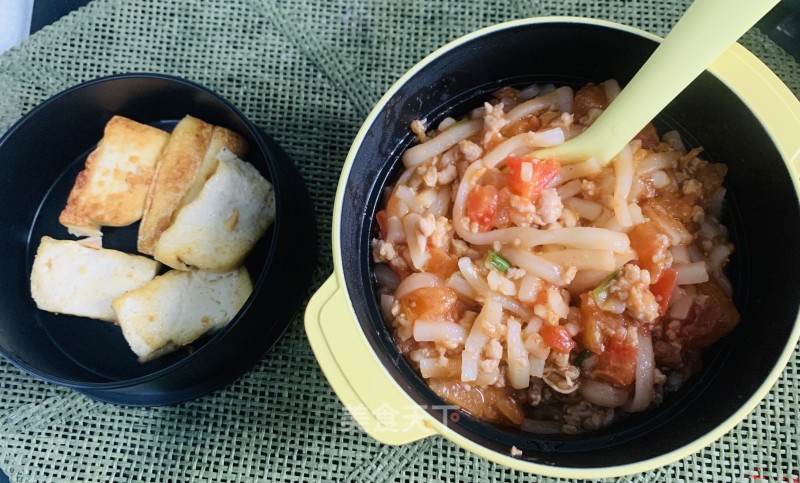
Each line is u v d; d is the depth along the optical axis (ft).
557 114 0.79
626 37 0.72
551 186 0.75
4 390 0.89
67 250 0.93
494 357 0.70
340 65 0.99
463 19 0.99
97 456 0.87
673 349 0.72
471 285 0.72
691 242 0.75
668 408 0.72
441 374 0.72
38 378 0.87
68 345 0.93
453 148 0.79
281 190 0.81
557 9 0.98
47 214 1.00
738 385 0.67
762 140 0.68
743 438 0.83
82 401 0.88
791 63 0.93
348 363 0.65
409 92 0.74
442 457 0.85
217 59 1.00
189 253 0.89
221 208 0.89
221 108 0.93
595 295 0.70
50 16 1.05
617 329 0.70
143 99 0.97
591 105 0.79
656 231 0.72
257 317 0.82
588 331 0.71
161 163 0.95
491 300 0.71
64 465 0.87
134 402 0.87
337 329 0.66
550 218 0.72
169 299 0.89
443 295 0.72
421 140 0.80
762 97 0.72
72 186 1.02
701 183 0.76
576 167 0.74
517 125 0.79
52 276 0.92
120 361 0.92
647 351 0.71
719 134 0.75
